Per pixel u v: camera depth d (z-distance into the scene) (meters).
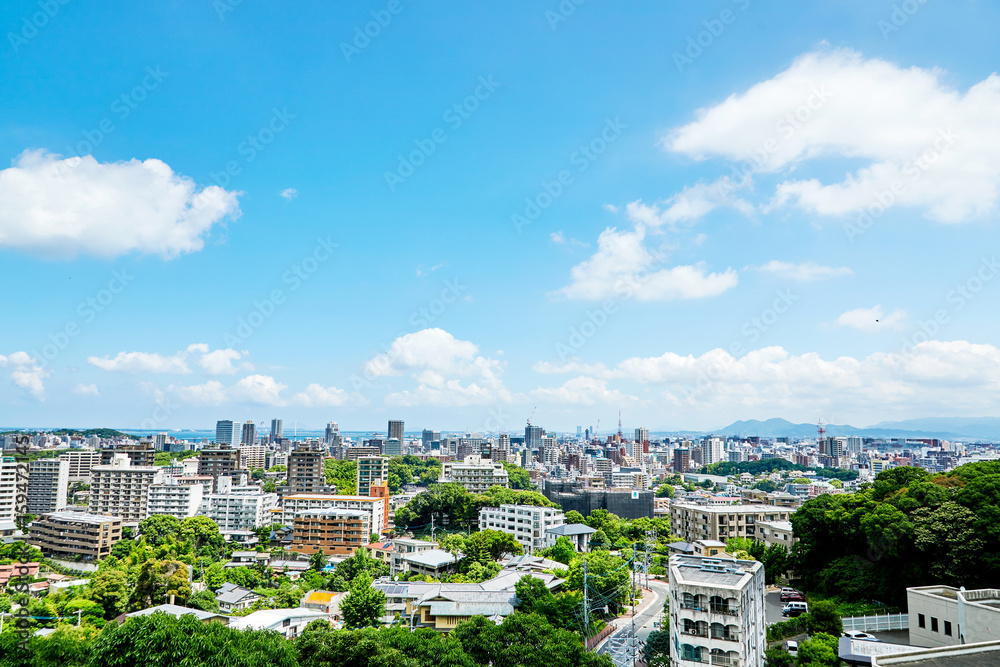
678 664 66.50
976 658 46.03
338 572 147.88
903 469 112.88
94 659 51.31
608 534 177.50
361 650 64.81
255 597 133.50
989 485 87.38
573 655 67.00
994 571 78.81
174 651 51.06
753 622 68.69
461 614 99.25
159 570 128.50
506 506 195.88
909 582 88.62
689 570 72.94
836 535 109.00
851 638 67.25
